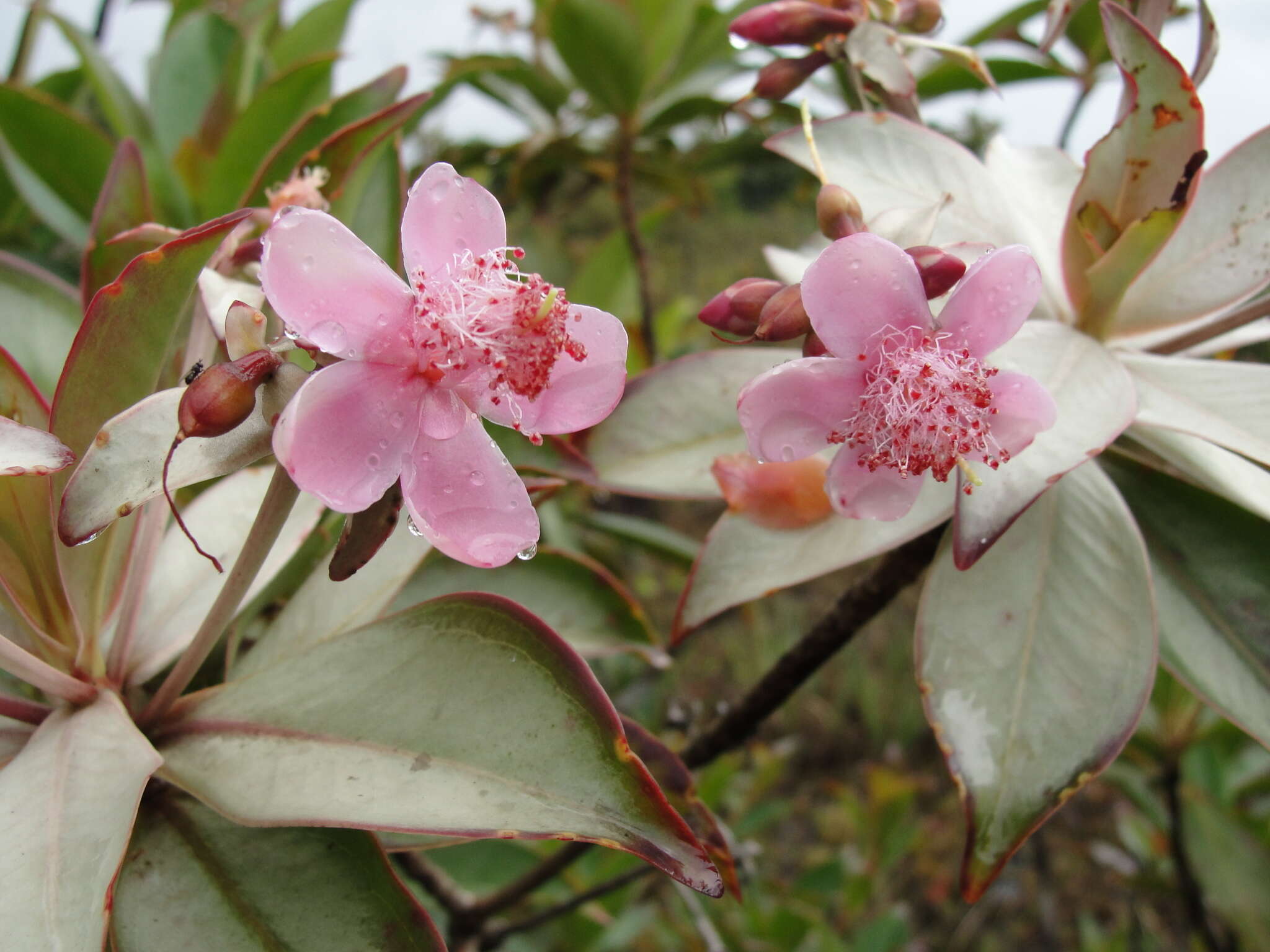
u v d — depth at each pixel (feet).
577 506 1.56
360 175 0.85
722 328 0.63
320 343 0.53
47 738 0.60
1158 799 1.59
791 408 0.60
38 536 0.62
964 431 0.60
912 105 0.84
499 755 0.57
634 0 1.31
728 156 1.51
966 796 0.66
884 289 0.59
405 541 0.74
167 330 0.61
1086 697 0.68
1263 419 0.69
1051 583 0.72
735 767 1.71
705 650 3.47
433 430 0.55
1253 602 0.75
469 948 1.00
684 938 1.89
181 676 0.61
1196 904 1.41
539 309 0.55
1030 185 0.89
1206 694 0.74
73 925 0.52
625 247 1.48
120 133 1.10
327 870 0.60
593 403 0.57
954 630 0.71
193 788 0.58
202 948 0.57
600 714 0.56
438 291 0.55
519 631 0.59
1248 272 0.78
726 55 1.47
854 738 3.32
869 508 0.62
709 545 0.77
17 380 0.62
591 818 0.54
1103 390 0.69
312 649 0.62
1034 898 2.68
